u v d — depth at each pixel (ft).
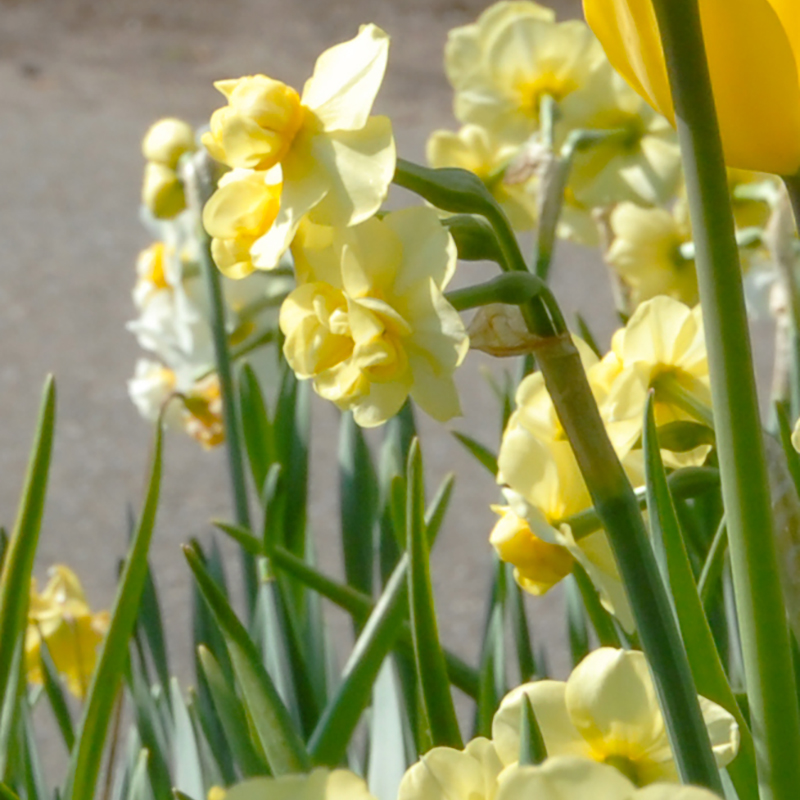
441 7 30.45
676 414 2.96
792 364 3.70
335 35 28.84
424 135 22.56
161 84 26.08
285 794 2.34
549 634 10.62
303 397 4.28
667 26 2.50
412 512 2.83
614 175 4.29
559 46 4.36
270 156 2.61
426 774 2.57
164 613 11.51
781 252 3.64
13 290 18.63
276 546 3.32
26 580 3.00
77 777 3.07
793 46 2.58
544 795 2.34
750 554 2.55
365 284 2.61
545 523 2.81
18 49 27.66
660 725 2.63
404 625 3.24
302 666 3.44
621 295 4.48
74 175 22.33
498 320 2.62
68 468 14.34
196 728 3.43
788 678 2.57
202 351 4.78
